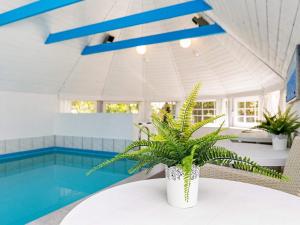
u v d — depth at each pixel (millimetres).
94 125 5844
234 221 863
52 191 3447
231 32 3373
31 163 5141
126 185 1256
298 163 1463
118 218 891
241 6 1946
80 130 6062
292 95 2305
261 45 2766
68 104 6758
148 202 1031
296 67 1939
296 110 2654
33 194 3322
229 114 5938
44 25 4246
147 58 6047
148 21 3426
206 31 3910
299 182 1379
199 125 1022
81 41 5066
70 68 5645
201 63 5746
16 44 4250
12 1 3518
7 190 3482
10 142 5457
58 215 2248
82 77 6137
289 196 1090
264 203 1014
